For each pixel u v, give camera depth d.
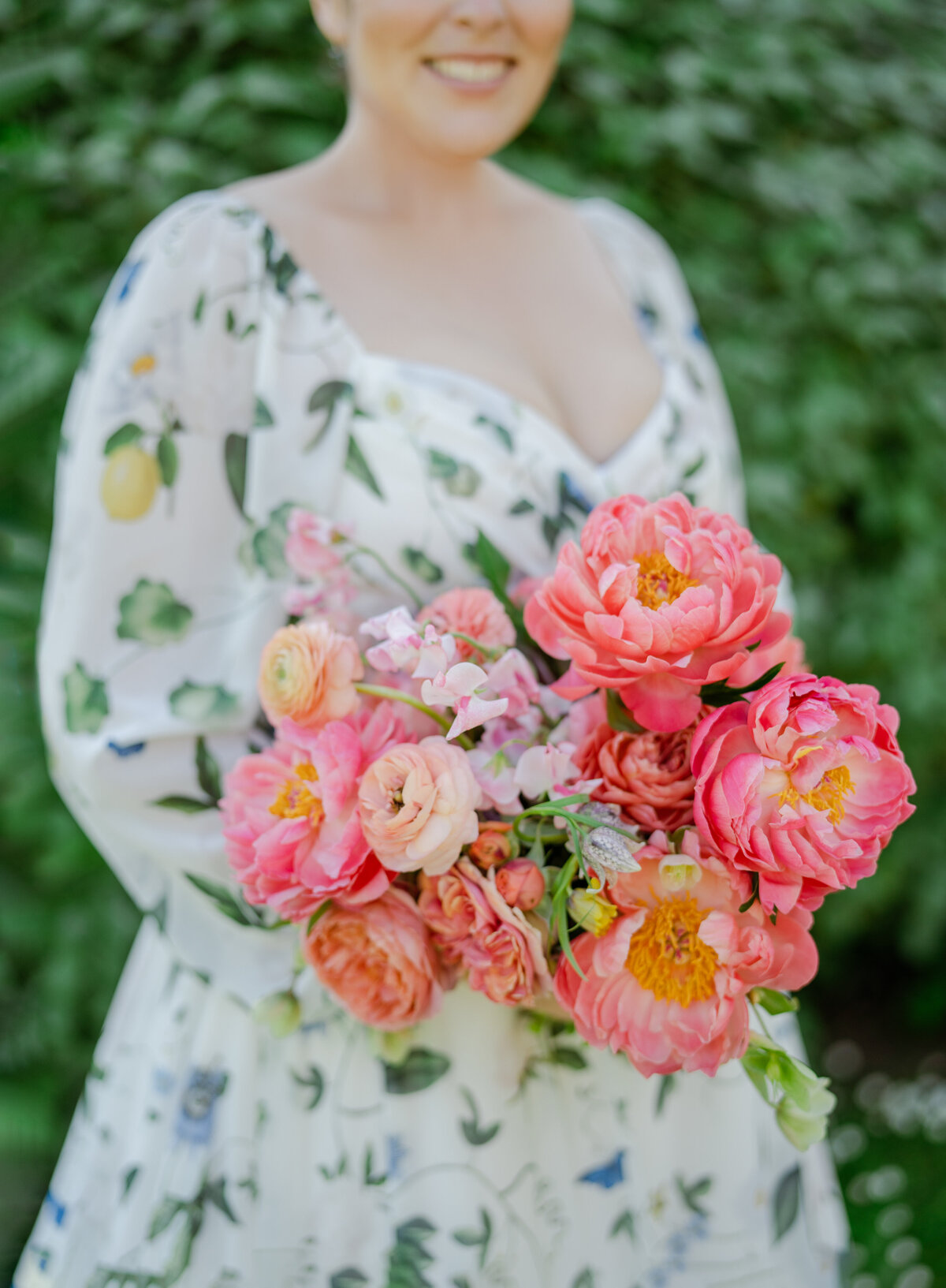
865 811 0.69
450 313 0.99
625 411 1.05
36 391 1.57
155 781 0.87
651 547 0.73
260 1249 0.89
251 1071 0.90
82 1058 1.79
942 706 2.12
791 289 1.94
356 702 0.77
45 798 1.67
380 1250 0.88
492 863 0.74
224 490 0.91
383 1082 0.88
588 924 0.70
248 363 0.92
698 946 0.71
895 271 1.97
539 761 0.74
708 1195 0.96
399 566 0.91
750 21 1.87
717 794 0.67
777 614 0.74
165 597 0.89
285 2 1.58
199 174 1.55
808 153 1.92
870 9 1.98
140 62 1.60
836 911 2.16
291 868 0.75
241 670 0.90
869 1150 2.00
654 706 0.71
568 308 1.08
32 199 1.59
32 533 1.67
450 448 0.92
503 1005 0.81
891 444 2.11
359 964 0.79
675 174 1.86
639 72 1.80
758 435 1.92
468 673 0.72
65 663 0.89
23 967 1.84
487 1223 0.86
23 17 1.57
